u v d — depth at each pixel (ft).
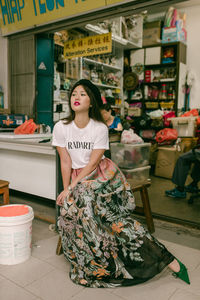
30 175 10.24
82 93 5.91
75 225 5.87
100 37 11.56
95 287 5.88
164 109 21.49
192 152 12.10
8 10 12.49
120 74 21.21
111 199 5.98
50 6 10.92
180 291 5.78
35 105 12.95
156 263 5.82
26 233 6.79
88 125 6.04
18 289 5.79
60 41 14.23
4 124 12.09
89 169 5.99
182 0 8.50
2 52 13.65
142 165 13.29
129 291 5.78
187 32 22.09
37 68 12.80
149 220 8.77
